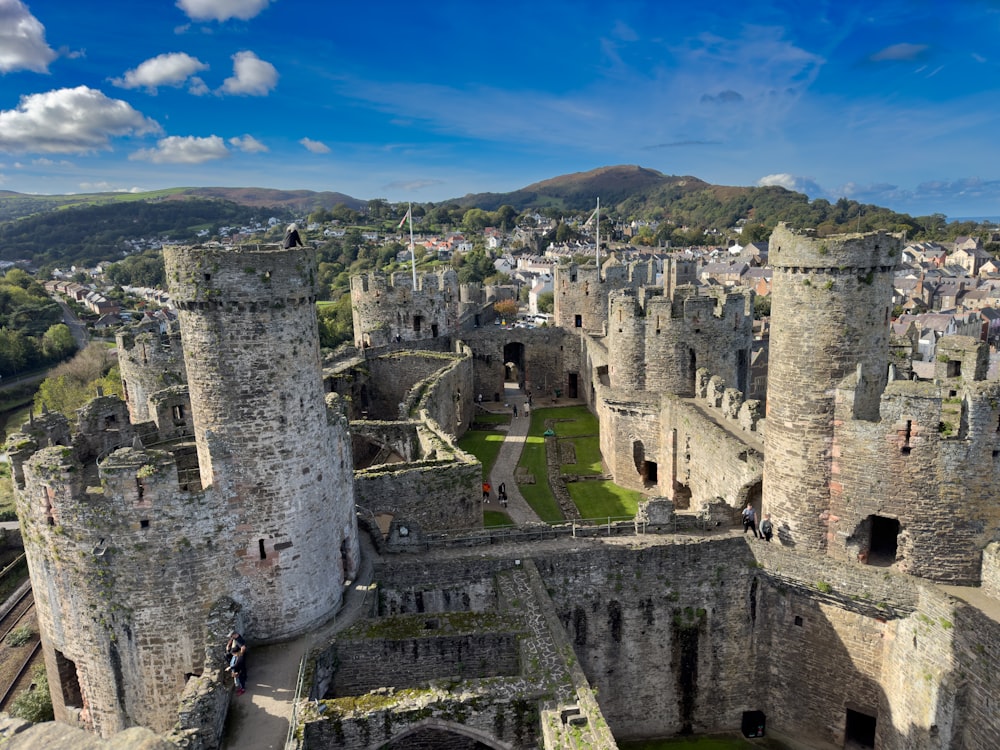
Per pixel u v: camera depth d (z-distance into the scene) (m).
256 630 27.94
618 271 81.38
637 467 54.44
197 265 24.95
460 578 33.50
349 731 23.69
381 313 77.06
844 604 32.25
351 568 32.16
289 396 26.98
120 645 26.89
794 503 33.34
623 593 34.91
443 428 59.59
